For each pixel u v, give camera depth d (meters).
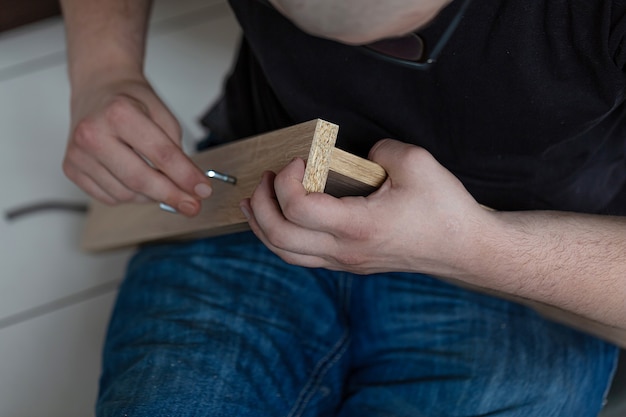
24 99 1.54
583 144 0.86
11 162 1.48
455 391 0.93
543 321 1.00
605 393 1.00
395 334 1.01
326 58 0.85
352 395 0.99
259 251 1.03
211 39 1.62
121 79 0.96
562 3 0.71
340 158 0.68
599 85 0.76
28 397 1.27
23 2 1.54
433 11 0.58
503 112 0.81
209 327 0.94
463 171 0.90
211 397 0.86
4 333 1.32
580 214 0.81
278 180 0.65
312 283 1.02
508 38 0.75
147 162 0.88
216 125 1.12
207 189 0.85
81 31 1.00
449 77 0.80
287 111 0.95
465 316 0.99
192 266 1.02
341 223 0.66
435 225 0.70
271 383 0.91
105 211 1.24
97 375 1.30
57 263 1.40
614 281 0.77
